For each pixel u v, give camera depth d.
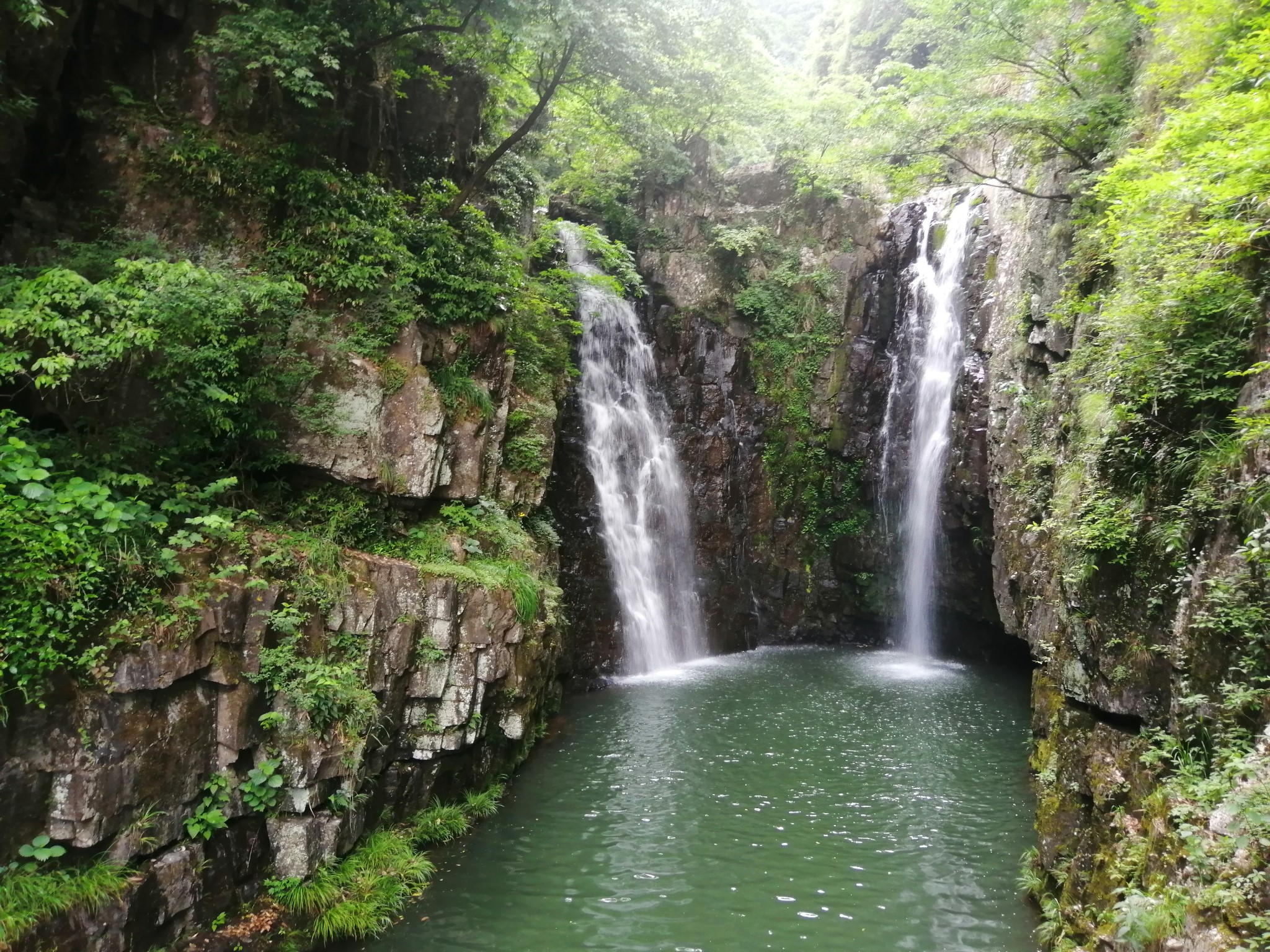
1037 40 15.34
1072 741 9.54
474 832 11.03
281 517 10.42
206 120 11.06
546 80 16.12
